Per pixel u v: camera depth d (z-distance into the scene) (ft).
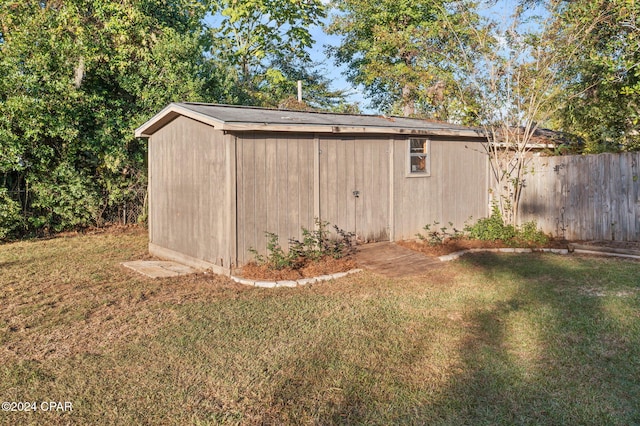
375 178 29.12
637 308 17.46
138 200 42.50
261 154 23.77
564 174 33.45
